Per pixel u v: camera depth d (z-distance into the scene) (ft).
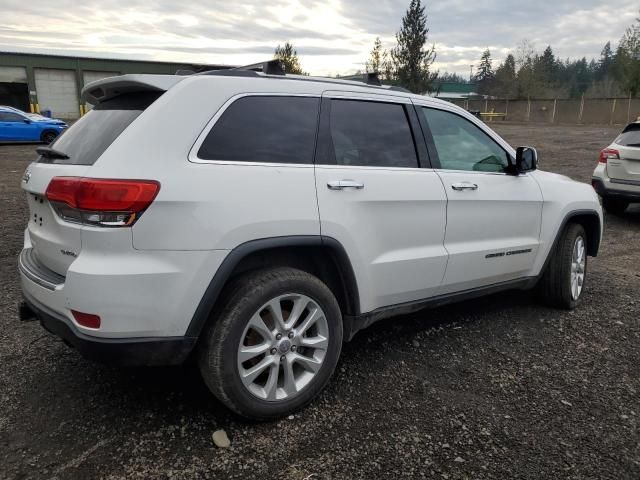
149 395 10.32
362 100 11.12
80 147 9.18
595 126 119.55
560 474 8.38
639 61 139.74
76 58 130.41
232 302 8.89
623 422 9.79
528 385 11.06
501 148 13.74
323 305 9.81
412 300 11.83
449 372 11.55
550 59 344.49
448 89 284.00
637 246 23.56
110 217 7.99
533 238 14.15
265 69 10.25
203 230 8.45
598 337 13.56
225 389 8.88
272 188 9.19
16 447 8.69
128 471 8.20
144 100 9.19
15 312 14.17
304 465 8.45
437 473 8.34
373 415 9.84
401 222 11.04
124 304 8.05
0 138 65.46
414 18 123.85
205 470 8.27
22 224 24.70
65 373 11.09
